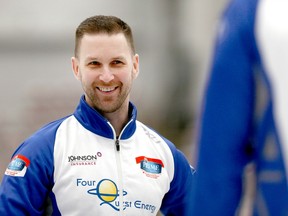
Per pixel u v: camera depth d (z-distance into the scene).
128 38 4.24
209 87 2.47
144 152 4.42
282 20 2.41
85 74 4.16
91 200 4.11
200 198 2.45
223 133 2.43
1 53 19.25
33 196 4.11
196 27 20.47
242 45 2.44
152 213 4.33
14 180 4.10
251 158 2.51
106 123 4.27
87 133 4.31
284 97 2.40
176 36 20.48
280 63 2.40
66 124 4.36
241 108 2.43
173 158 4.52
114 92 4.18
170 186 4.52
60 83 18.97
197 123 2.59
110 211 4.14
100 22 4.14
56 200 4.15
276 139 2.41
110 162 4.25
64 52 19.66
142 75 20.08
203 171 2.45
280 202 2.40
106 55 4.09
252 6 2.46
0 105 18.44
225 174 2.42
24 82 19.22
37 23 19.55
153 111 19.56
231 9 2.50
